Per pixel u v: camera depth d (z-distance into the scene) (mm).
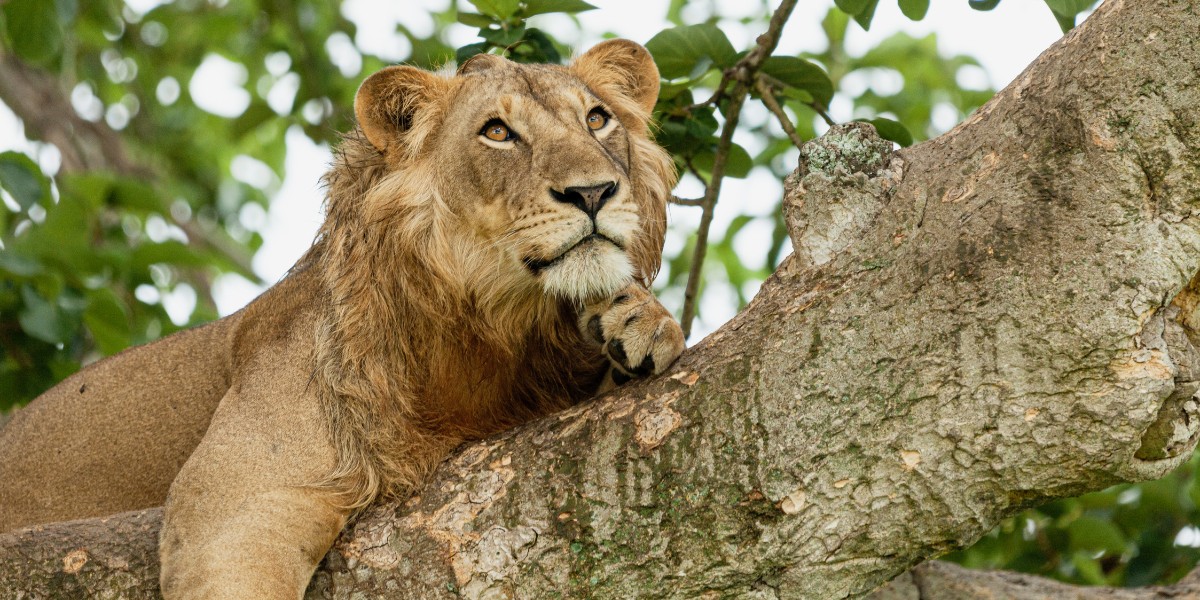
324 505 7969
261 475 8109
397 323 8719
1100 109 6500
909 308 6648
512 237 8609
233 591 7402
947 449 6469
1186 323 6652
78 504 10516
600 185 8438
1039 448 6375
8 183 13164
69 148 19547
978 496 6531
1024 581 9391
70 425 10672
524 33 10547
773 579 6734
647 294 8414
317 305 8984
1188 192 6352
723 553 6703
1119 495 13320
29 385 13234
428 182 9016
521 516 7055
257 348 9414
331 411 8359
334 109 19797
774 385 6793
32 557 7562
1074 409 6309
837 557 6672
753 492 6656
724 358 7066
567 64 10234
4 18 15578
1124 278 6285
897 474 6527
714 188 10273
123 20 21781
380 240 8844
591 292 8430
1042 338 6344
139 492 10445
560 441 7254
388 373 8562
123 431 10477
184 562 7598
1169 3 6457
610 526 6863
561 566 6902
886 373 6598
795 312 6988
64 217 14391
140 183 15180
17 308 13039
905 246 6887
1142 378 6211
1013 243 6523
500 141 8805
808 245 7316
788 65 10477
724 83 10352
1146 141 6391
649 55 10078
